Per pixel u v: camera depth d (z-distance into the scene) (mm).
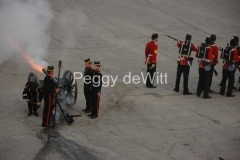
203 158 41844
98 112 50531
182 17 88688
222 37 79875
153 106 53188
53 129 46062
